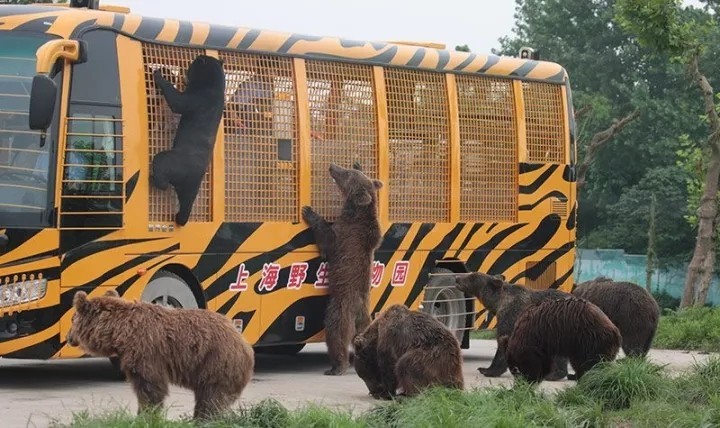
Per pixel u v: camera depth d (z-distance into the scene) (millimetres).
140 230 12516
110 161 12281
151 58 12758
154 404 8930
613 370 10922
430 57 15445
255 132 13617
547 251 16859
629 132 44531
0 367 14141
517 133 16453
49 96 11289
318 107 14227
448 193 15602
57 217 11859
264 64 13742
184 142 12727
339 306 13961
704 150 28734
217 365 8992
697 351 17719
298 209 13992
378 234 14141
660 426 9789
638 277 43000
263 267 13641
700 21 45438
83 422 8766
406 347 11008
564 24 48812
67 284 11961
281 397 11852
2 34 12031
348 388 12742
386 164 14859
